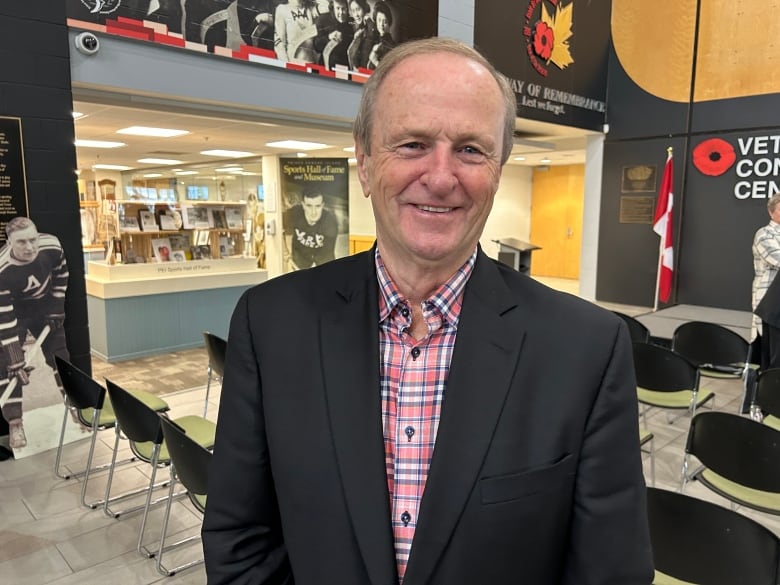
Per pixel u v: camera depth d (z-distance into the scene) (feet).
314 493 2.56
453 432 2.46
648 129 26.12
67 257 12.48
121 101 13.89
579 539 2.50
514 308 2.71
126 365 18.92
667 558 5.43
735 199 23.93
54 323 12.17
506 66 22.58
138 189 24.81
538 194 42.24
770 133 22.79
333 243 23.89
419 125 2.45
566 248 41.11
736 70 23.35
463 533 2.39
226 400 2.94
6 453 11.63
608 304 27.99
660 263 24.93
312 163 23.56
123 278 19.67
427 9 19.70
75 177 12.38
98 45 12.62
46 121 11.80
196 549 8.54
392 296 2.73
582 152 31.78
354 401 2.60
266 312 2.91
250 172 36.40
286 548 2.94
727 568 5.04
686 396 11.62
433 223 2.54
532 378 2.53
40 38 11.54
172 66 14.03
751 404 12.91
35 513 9.50
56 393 12.22
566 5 24.56
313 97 17.03
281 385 2.71
